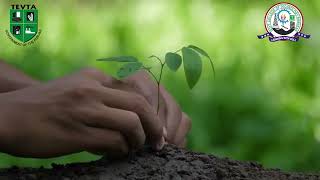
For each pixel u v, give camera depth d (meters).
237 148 3.82
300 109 4.04
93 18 5.40
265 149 3.83
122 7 5.53
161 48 5.08
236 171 1.87
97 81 1.82
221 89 4.19
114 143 1.70
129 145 1.77
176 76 4.36
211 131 4.01
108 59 1.84
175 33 5.18
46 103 1.65
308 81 4.52
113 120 1.67
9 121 1.63
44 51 4.79
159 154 1.92
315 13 4.90
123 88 1.89
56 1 5.40
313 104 4.18
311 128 3.88
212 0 5.33
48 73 4.34
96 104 1.67
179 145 2.20
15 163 3.46
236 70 4.59
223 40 5.00
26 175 1.79
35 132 1.63
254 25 5.05
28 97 1.68
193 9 5.30
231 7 5.29
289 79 4.55
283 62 4.64
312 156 3.76
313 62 4.59
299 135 3.84
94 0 5.58
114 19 5.39
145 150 1.94
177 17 5.29
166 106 2.16
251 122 3.93
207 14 5.25
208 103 4.11
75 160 3.57
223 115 4.05
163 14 5.34
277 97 4.24
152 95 2.09
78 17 5.37
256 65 4.66
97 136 1.67
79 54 4.90
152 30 5.27
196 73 1.78
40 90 1.70
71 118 1.64
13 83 2.14
